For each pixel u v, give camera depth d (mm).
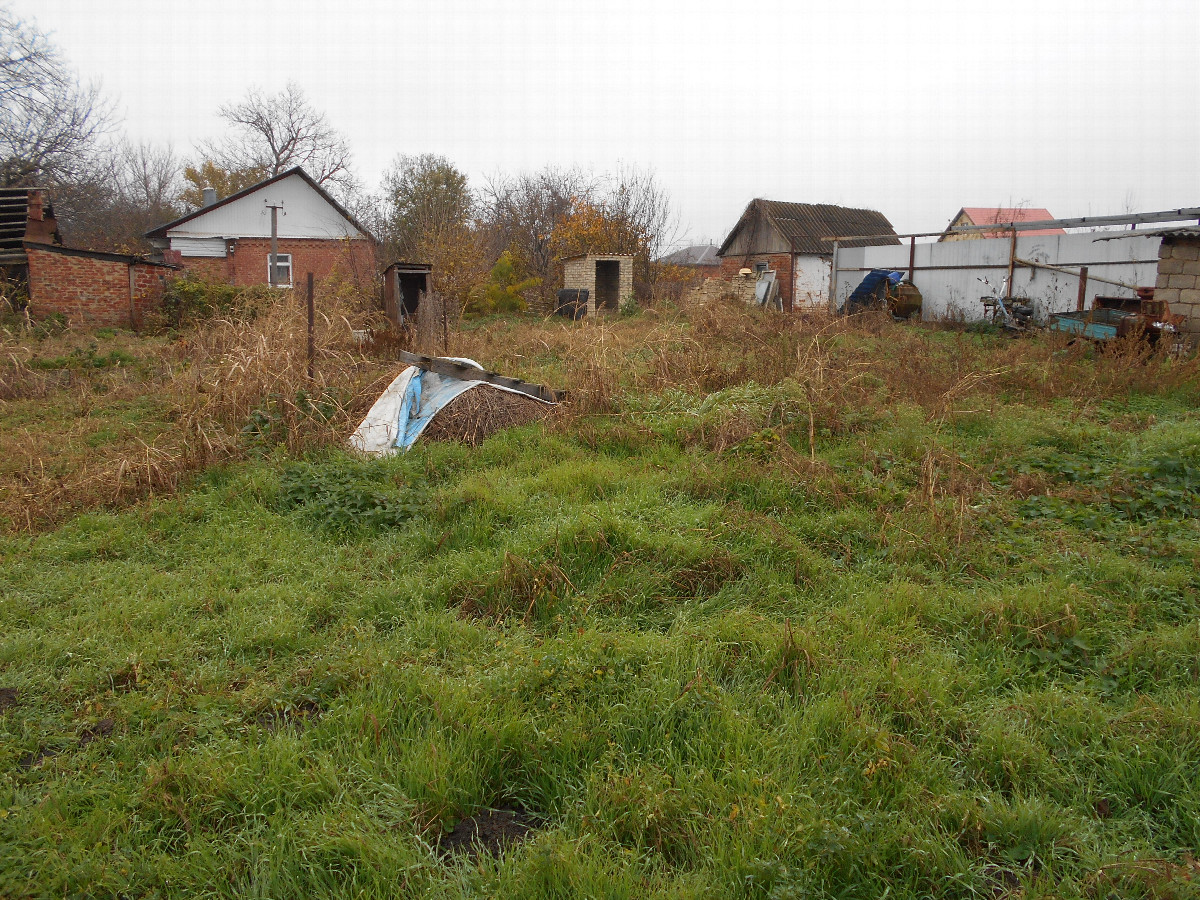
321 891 2443
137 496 6266
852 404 8328
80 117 28203
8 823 2648
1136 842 2625
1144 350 10789
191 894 2445
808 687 3492
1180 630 3820
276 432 7465
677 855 2639
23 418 9070
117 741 3158
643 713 3303
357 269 25203
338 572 4832
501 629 4184
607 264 27359
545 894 2451
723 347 10758
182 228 25984
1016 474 6410
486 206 37625
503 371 10633
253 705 3432
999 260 18781
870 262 22359
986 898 2449
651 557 4793
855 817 2660
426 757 2994
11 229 20234
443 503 5691
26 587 4637
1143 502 5570
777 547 4902
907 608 4195
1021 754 3016
